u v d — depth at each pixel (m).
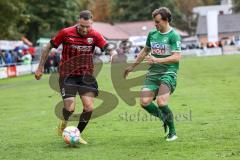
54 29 149.88
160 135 22.89
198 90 45.19
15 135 24.61
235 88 45.59
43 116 32.06
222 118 27.44
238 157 17.73
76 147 20.73
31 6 145.25
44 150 20.34
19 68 95.81
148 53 22.12
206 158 17.77
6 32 101.31
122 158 18.28
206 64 92.50
